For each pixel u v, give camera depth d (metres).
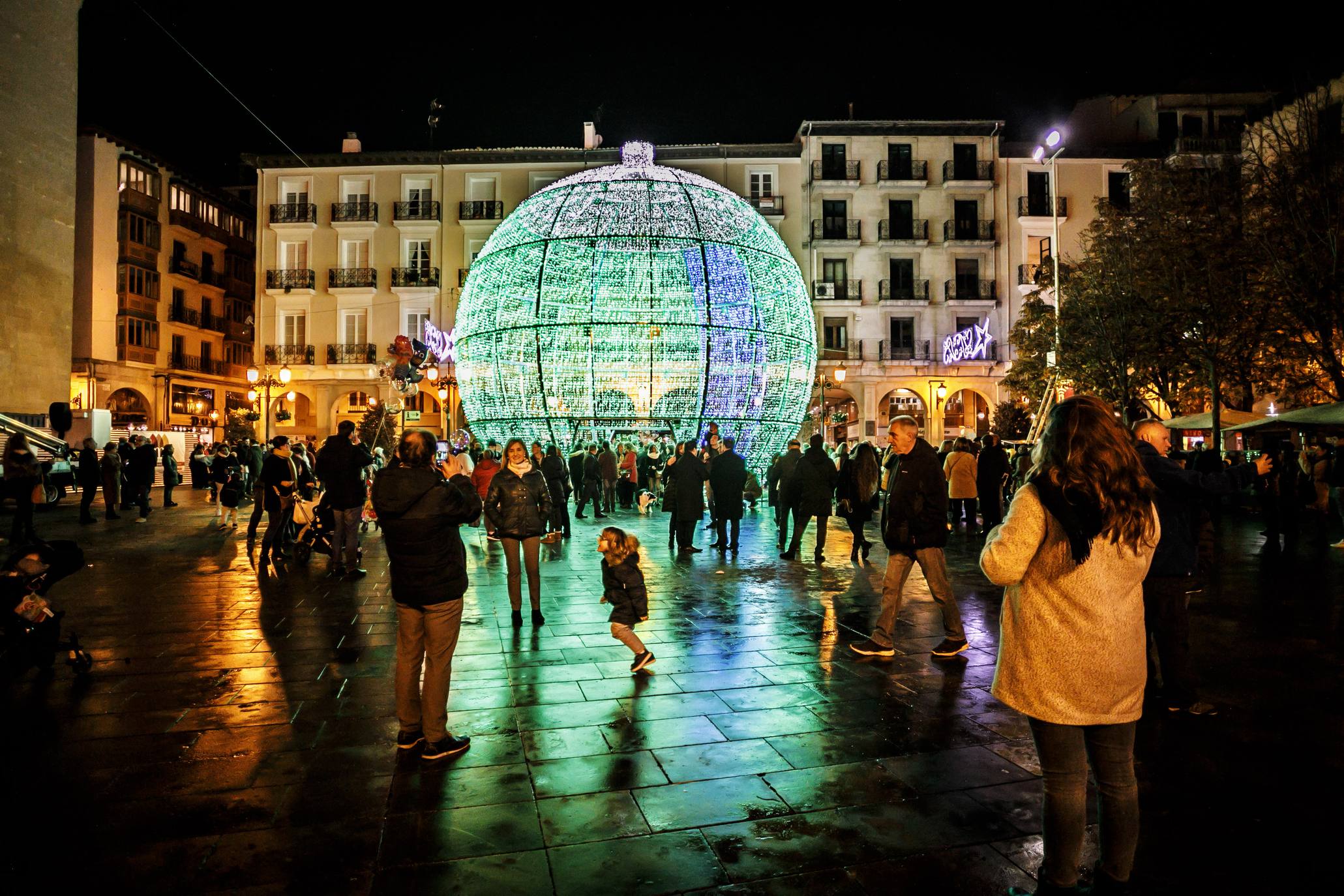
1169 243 16.53
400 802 2.99
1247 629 5.75
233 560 9.48
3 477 10.01
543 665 4.90
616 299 18.56
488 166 34.12
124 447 16.25
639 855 2.60
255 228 43.34
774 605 6.86
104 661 4.98
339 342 34.06
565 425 19.20
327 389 33.97
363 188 34.56
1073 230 32.94
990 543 2.17
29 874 2.48
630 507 18.17
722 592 7.48
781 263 20.08
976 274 33.28
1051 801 2.12
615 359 18.62
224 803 2.98
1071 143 35.41
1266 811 2.89
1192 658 4.96
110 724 3.84
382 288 34.12
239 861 2.56
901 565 5.10
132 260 34.34
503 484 5.98
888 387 33.19
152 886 2.42
